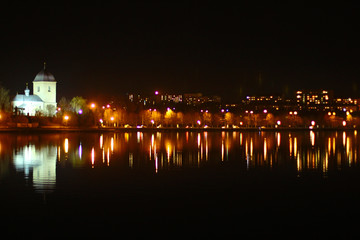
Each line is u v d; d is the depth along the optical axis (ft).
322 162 125.18
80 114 388.37
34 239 54.08
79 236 55.11
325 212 66.08
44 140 212.43
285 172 104.01
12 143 188.03
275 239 54.85
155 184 86.74
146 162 122.01
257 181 90.89
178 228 58.34
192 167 111.96
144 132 360.28
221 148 174.29
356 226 59.57
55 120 372.38
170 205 69.46
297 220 62.03
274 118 567.59
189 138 256.93
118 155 140.56
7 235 55.26
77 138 236.84
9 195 74.79
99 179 91.50
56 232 56.39
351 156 143.23
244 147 181.47
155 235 55.77
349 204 70.74
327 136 304.91
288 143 213.46
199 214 64.59
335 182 90.07
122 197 74.49
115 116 478.59
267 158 135.33
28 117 345.51
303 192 79.71
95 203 70.08
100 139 231.09
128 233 56.29
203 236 55.62
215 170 106.83
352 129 493.36
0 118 317.01
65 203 69.67
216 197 75.25
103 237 54.90
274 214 64.85
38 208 66.64
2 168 105.70
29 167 107.76
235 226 59.36
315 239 55.01
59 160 123.75
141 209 66.95
